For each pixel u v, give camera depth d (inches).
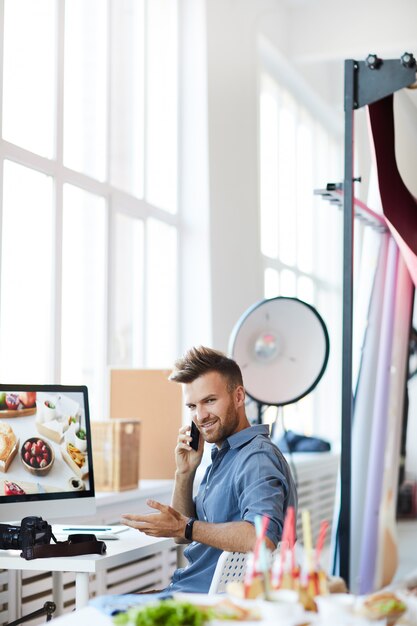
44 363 183.6
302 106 347.6
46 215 185.5
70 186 195.5
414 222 116.6
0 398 123.3
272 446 111.8
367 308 119.6
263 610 66.9
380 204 120.0
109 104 212.8
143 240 226.4
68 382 193.6
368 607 67.8
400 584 102.2
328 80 359.9
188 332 242.5
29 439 125.2
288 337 174.2
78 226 198.7
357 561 103.1
